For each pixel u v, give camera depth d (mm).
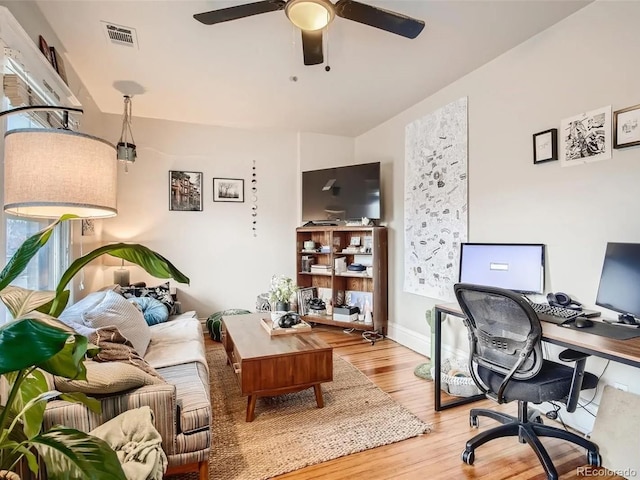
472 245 2725
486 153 2812
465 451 1798
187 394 1703
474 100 2926
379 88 3270
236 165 4562
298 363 2268
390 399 2496
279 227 4762
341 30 2336
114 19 2217
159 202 4246
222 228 4512
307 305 4473
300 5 1684
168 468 1500
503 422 1960
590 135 2090
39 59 1894
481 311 1823
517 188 2555
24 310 1115
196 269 4406
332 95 3438
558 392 1645
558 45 2266
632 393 1809
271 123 4332
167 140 4270
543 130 2365
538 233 2400
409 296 3756
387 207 4172
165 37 2420
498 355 1786
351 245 4355
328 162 4859
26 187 1272
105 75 2988
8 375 1121
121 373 1414
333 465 1781
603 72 2025
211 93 3387
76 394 1164
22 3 1923
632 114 1894
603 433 1812
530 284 2346
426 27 2297
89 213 1516
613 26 1977
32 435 1097
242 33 2377
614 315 1965
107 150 1463
